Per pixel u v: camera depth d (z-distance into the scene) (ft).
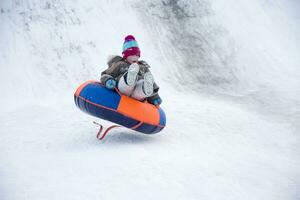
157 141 20.06
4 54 37.50
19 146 20.25
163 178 14.03
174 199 12.28
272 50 47.98
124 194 12.60
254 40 48.57
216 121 25.79
